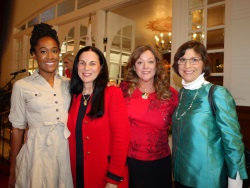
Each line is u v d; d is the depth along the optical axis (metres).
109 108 1.35
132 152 1.55
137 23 5.89
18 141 1.47
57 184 1.43
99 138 1.34
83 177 1.36
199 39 2.75
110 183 1.27
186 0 2.82
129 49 4.10
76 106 1.41
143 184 1.52
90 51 1.38
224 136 1.17
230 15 2.38
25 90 1.40
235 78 2.32
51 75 1.50
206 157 1.22
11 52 6.61
